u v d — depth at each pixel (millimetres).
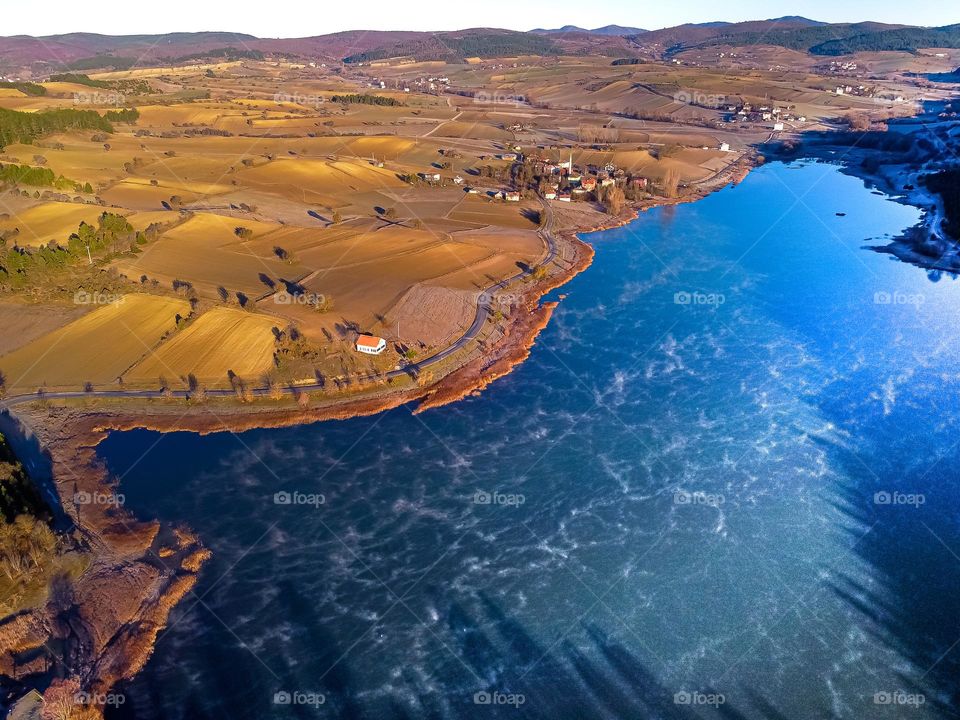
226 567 65438
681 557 68125
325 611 61531
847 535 70938
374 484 77000
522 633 60094
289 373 94312
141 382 91375
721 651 58594
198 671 55531
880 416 91000
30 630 55812
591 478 79000
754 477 79438
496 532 70938
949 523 72312
